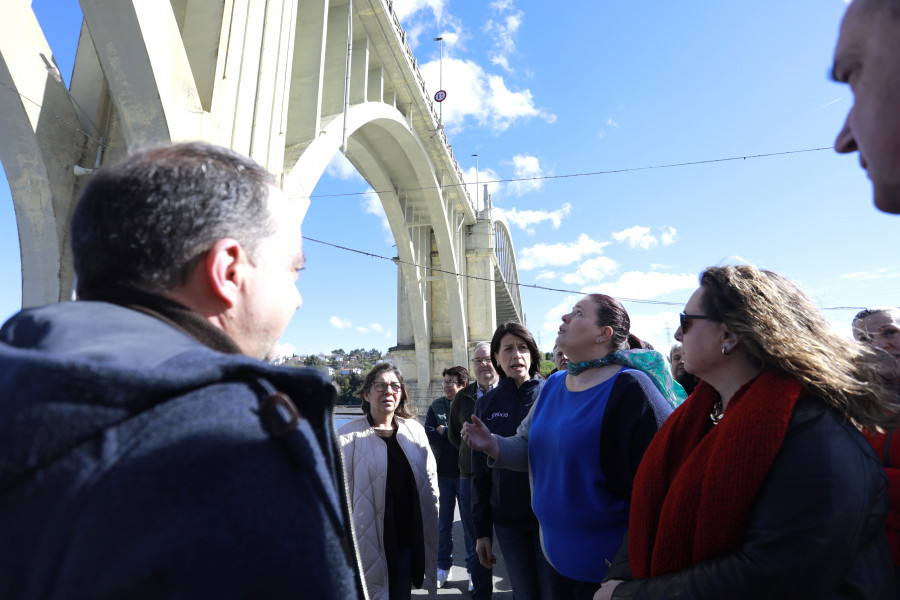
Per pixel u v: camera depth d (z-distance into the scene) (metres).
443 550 5.63
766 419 1.41
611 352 2.72
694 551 1.46
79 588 0.53
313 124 11.55
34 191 6.84
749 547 1.33
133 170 0.85
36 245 6.91
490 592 4.25
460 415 5.14
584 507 2.41
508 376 3.89
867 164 0.73
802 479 1.31
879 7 0.67
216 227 0.87
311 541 0.67
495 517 3.24
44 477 0.56
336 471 1.01
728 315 1.63
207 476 0.61
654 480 1.79
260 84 8.88
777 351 1.49
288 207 1.09
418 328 29.44
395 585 3.35
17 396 0.57
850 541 1.25
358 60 16.27
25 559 0.54
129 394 0.59
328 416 0.95
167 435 0.61
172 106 6.96
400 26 17.62
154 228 0.82
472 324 32.72
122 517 0.56
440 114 24.05
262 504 0.63
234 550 0.58
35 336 0.72
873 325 2.93
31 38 6.66
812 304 1.65
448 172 26.25
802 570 1.25
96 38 6.58
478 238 34.25
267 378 0.80
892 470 2.32
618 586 1.71
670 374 2.77
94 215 0.84
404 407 3.92
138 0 6.40
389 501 3.44
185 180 0.86
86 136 7.37
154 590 0.54
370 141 22.45
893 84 0.66
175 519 0.57
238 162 0.98
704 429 1.77
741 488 1.37
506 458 2.85
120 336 0.71
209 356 0.71
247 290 0.94
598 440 2.43
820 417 1.39
